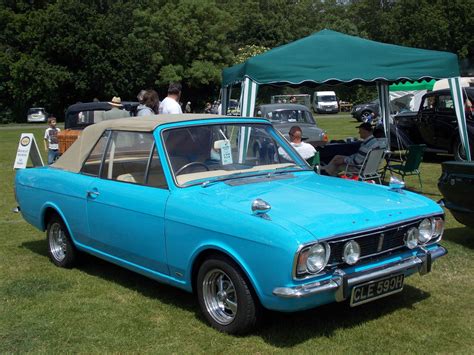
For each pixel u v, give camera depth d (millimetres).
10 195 10617
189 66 53406
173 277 4367
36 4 52562
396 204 4195
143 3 56062
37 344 3986
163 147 4547
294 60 8594
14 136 29641
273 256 3527
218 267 3941
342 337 3963
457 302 4641
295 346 3832
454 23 55312
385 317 4324
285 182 4602
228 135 4922
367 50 8852
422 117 14305
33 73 46250
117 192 4773
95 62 47938
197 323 4277
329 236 3568
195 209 4082
